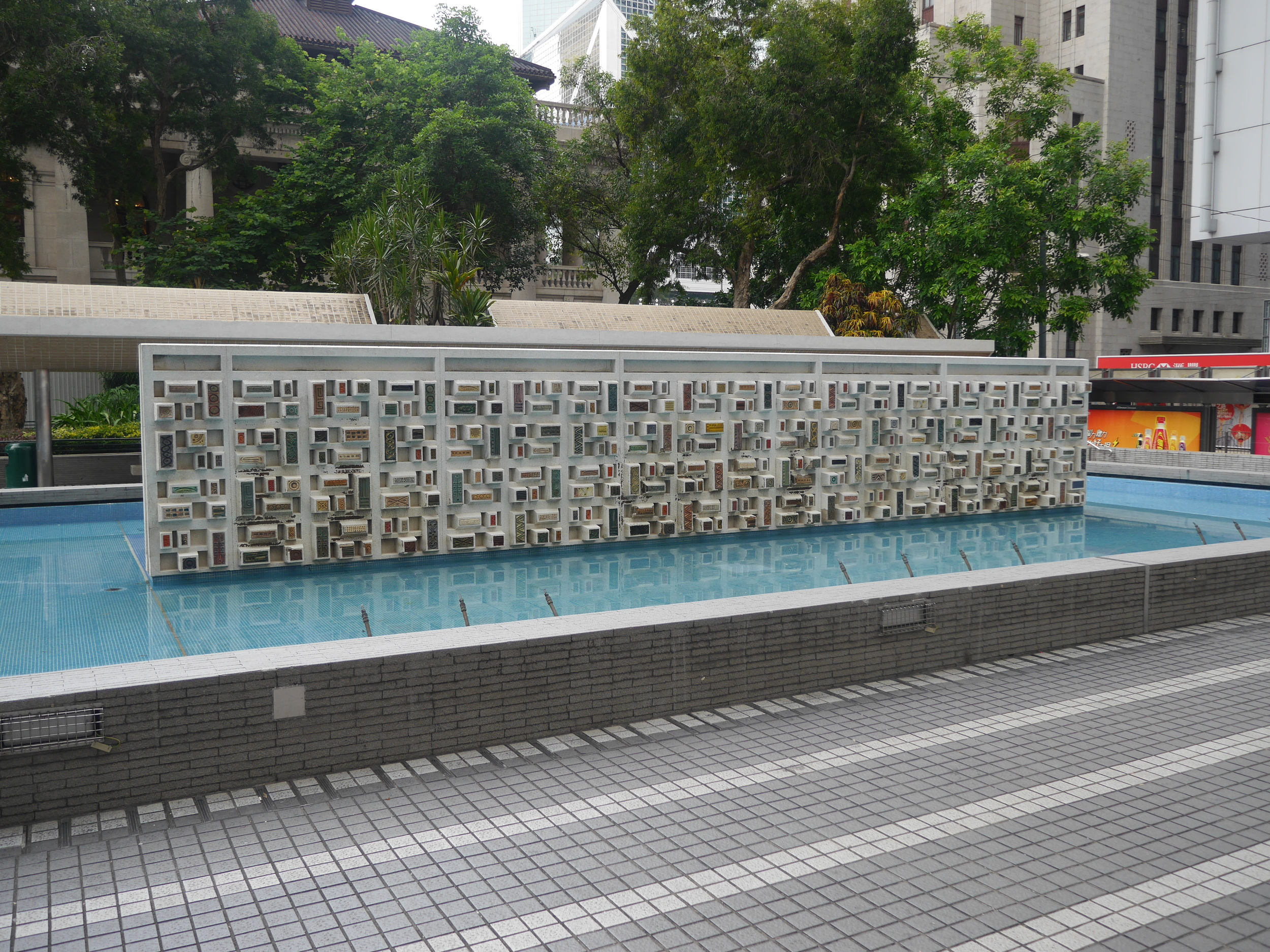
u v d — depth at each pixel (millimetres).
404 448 12516
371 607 10227
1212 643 8742
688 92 28984
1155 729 6512
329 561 12172
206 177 35438
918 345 22766
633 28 30031
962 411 16844
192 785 5402
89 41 26531
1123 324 49312
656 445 14234
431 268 20094
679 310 23047
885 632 7633
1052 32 50281
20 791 5008
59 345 16000
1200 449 24016
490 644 6164
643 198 30688
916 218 27875
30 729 5000
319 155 31203
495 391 13000
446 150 29156
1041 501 17797
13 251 29062
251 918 4109
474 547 12891
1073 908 4207
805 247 31375
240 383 11641
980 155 25984
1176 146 50344
